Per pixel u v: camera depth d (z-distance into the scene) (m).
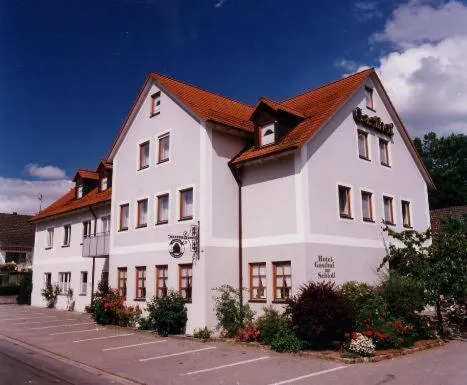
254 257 17.77
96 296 22.28
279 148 16.92
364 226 18.84
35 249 34.25
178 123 19.67
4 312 27.73
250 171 18.56
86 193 30.73
